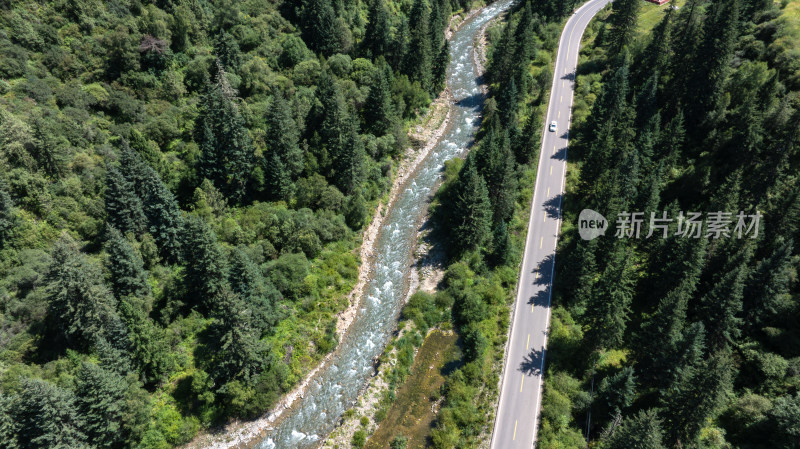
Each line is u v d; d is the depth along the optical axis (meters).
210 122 97.12
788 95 95.56
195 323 77.19
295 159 101.50
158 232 82.44
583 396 72.38
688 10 117.06
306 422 73.25
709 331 74.19
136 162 81.12
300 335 81.94
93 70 101.69
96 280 68.31
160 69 110.12
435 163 124.88
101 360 63.34
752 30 119.88
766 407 66.56
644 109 112.00
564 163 117.38
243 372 70.62
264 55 126.56
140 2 114.88
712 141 103.44
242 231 88.56
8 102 86.31
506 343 82.25
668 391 68.44
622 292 73.12
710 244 81.44
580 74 146.25
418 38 134.62
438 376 79.38
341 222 100.75
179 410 69.19
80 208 81.06
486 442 69.31
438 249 102.62
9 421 54.09
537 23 163.75
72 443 56.84
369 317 89.25
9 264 71.12
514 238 101.31
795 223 80.75
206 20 122.88
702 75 107.50
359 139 106.62
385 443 70.38
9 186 74.56
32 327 67.69
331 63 128.38
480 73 159.50
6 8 95.19
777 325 77.38
